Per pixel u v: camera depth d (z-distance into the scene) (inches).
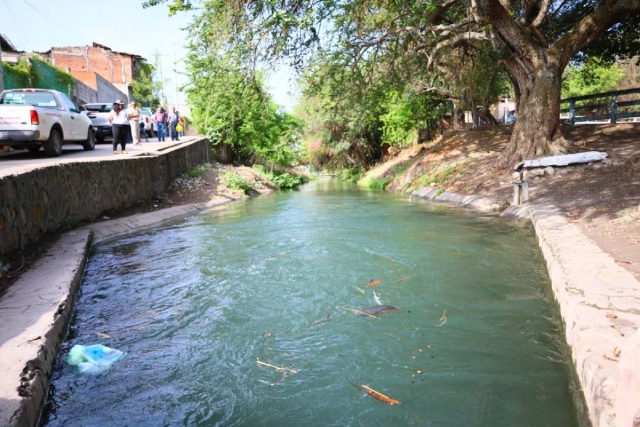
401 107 1161.4
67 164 365.7
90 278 263.6
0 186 250.5
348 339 179.5
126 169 491.8
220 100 515.2
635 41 816.3
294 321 199.0
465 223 420.5
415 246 328.5
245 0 391.2
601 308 161.9
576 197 426.6
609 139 639.8
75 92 1085.1
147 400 141.5
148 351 173.6
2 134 470.9
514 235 358.3
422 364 158.9
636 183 421.1
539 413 130.0
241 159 1327.5
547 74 577.6
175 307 218.5
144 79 2018.9
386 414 131.4
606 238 271.7
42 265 254.8
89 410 136.5
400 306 212.4
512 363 157.9
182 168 749.3
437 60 882.1
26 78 852.6
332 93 803.4
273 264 289.4
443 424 126.3
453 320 195.3
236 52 422.6
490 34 596.1
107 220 416.5
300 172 1788.9
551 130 585.0
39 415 132.0
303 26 370.3
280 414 133.1
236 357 167.8
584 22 572.7
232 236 384.2
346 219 468.1
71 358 163.2
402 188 865.5
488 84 1006.4
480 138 849.5
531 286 236.5
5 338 159.6
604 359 128.3
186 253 323.6
